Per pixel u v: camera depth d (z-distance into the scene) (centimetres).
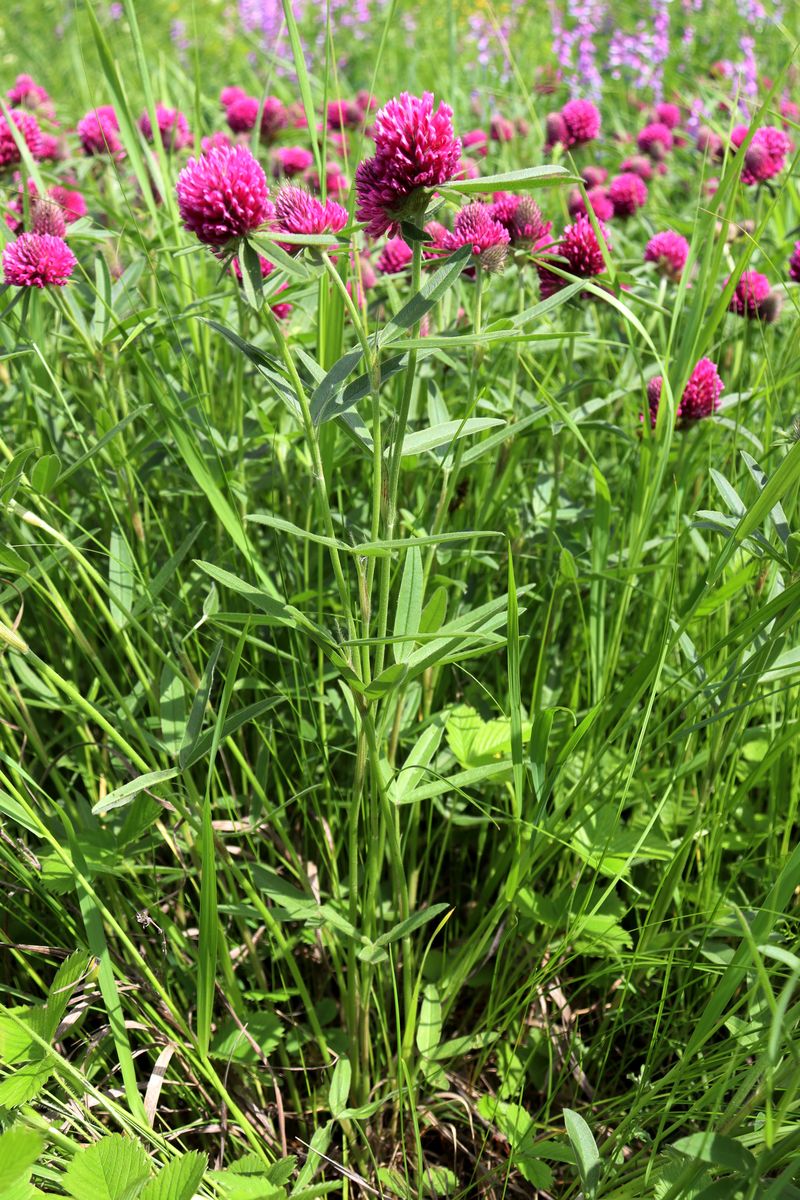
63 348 50
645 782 40
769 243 59
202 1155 27
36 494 34
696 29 126
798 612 31
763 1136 28
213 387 51
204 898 30
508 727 39
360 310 36
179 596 40
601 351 53
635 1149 35
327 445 38
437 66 89
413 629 33
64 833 36
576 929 34
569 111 61
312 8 144
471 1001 42
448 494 36
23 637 46
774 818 39
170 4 172
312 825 43
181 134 60
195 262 52
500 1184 37
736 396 43
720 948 35
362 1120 37
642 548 40
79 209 54
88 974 33
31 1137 25
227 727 32
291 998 41
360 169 30
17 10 164
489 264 36
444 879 45
